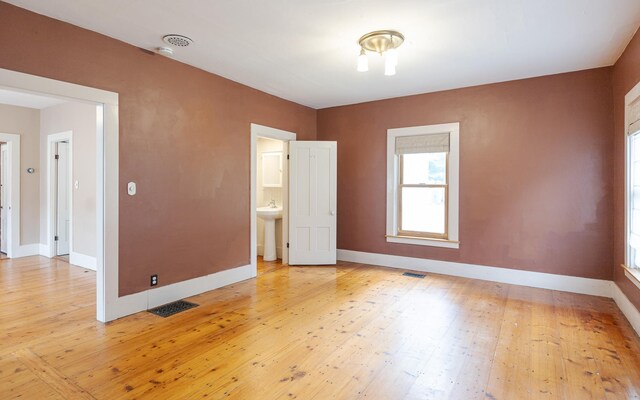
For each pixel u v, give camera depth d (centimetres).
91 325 301
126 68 321
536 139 416
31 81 262
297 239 531
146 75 337
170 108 359
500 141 438
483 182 450
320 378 220
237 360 242
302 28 292
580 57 353
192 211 384
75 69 286
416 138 497
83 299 369
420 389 209
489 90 444
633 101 303
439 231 491
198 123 389
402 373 226
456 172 466
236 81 436
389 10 261
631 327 299
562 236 404
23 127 586
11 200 573
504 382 216
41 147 603
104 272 307
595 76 384
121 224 319
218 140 414
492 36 305
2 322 307
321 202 532
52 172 583
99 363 237
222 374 224
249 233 459
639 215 300
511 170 432
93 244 501
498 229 441
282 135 515
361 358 246
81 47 289
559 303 360
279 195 607
